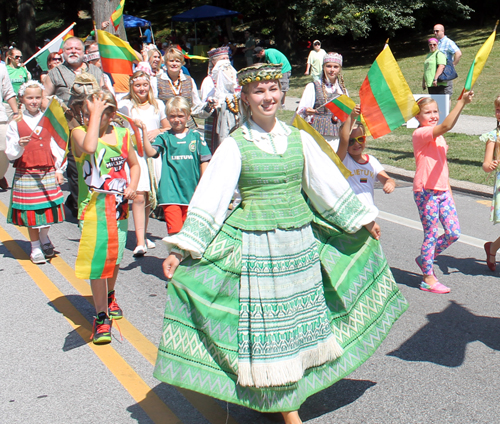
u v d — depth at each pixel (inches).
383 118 146.0
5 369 148.1
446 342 157.8
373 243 127.8
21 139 213.9
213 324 112.1
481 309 179.2
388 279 129.6
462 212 288.5
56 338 166.2
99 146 156.0
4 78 340.2
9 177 404.2
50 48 418.0
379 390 133.8
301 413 125.3
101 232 155.2
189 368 112.4
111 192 156.5
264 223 112.3
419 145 193.3
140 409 129.3
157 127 238.7
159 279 212.5
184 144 206.2
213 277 112.7
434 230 193.6
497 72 734.5
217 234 114.4
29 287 207.9
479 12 1067.9
